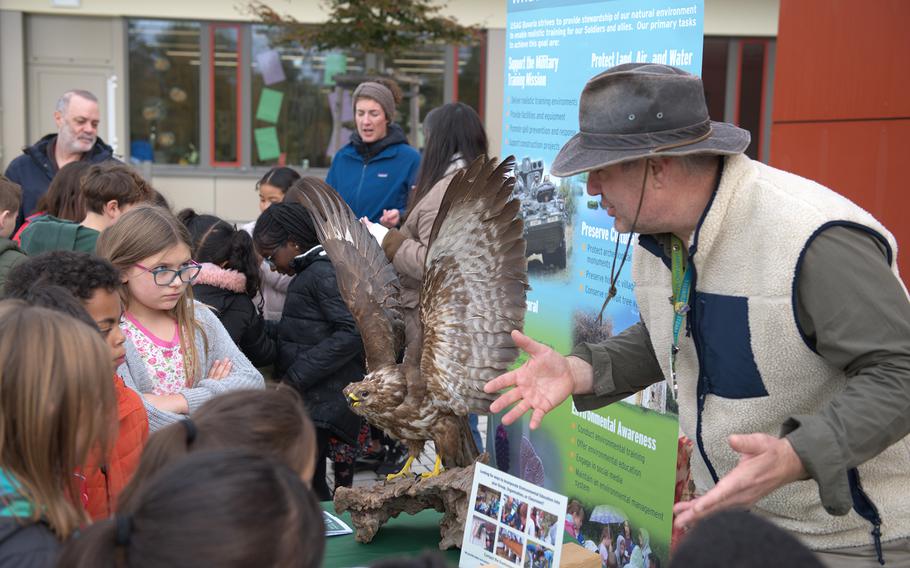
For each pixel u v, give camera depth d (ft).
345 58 38.83
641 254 6.78
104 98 38.60
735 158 5.78
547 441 10.45
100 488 6.76
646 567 8.77
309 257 11.57
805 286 5.44
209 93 38.88
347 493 7.96
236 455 3.84
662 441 8.49
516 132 10.69
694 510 4.79
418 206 11.78
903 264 11.66
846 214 5.45
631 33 8.62
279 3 37.60
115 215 11.76
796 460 4.93
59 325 5.06
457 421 7.66
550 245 10.12
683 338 6.31
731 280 5.81
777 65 14.02
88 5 37.40
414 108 36.42
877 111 12.01
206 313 9.76
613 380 6.86
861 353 5.22
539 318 10.32
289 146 39.45
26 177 17.12
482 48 38.60
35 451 4.91
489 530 6.99
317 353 11.30
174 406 8.59
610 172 5.92
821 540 5.93
